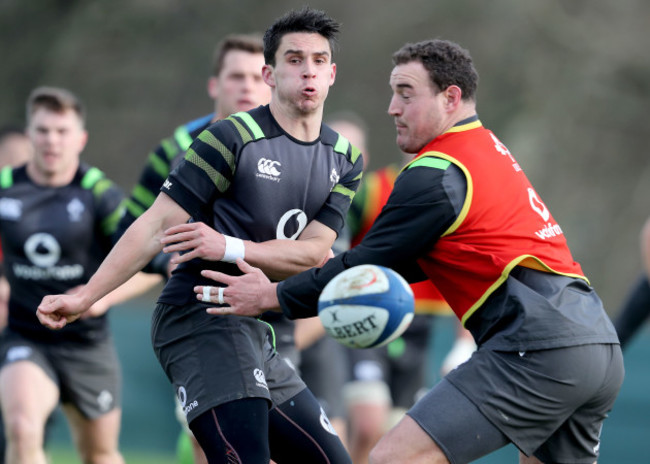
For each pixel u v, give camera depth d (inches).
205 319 687.1
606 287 2987.2
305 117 690.8
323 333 1010.1
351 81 3257.9
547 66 3112.7
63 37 3341.5
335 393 1160.8
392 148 3218.5
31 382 998.4
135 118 3292.3
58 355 1032.8
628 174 3046.3
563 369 655.1
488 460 1470.2
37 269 1032.8
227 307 677.9
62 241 1032.8
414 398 1269.7
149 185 941.8
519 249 673.0
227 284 669.3
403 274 733.9
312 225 704.4
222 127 676.7
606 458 1455.5
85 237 1042.1
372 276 630.5
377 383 1217.4
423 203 668.1
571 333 658.2
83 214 1037.8
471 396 659.4
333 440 724.0
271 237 691.4
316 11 685.9
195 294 689.0
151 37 3314.5
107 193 1048.2
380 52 3243.1
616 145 3073.3
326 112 3225.9
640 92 3095.5
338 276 639.8
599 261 3006.9
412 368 1262.3
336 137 714.8
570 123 3070.9
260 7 3302.2
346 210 716.7
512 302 663.1
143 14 3302.2
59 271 1037.2
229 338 682.2
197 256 663.1
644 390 1439.5
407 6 3257.9
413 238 671.1
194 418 670.5
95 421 1062.4
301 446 717.9
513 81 3134.8
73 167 1049.5
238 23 3299.7
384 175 1177.4
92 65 3312.0
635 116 3070.9
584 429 698.2
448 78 698.8
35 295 1034.1
